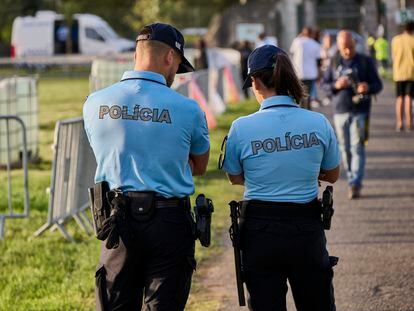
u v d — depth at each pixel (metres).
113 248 6.59
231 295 10.43
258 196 6.88
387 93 42.72
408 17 65.38
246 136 6.93
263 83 7.01
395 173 19.30
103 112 6.76
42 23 75.38
